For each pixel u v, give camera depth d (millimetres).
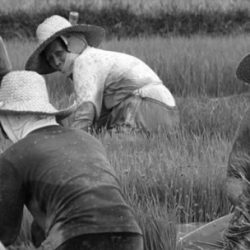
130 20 45125
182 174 15617
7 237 10453
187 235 13375
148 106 20000
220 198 15602
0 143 17391
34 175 10227
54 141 10438
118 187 10305
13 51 33969
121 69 19984
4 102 10602
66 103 23328
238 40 37188
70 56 19141
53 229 10062
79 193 10039
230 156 12820
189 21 45344
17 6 45406
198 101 24625
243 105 23281
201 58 30531
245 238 12602
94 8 45750
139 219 13203
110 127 20297
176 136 19375
